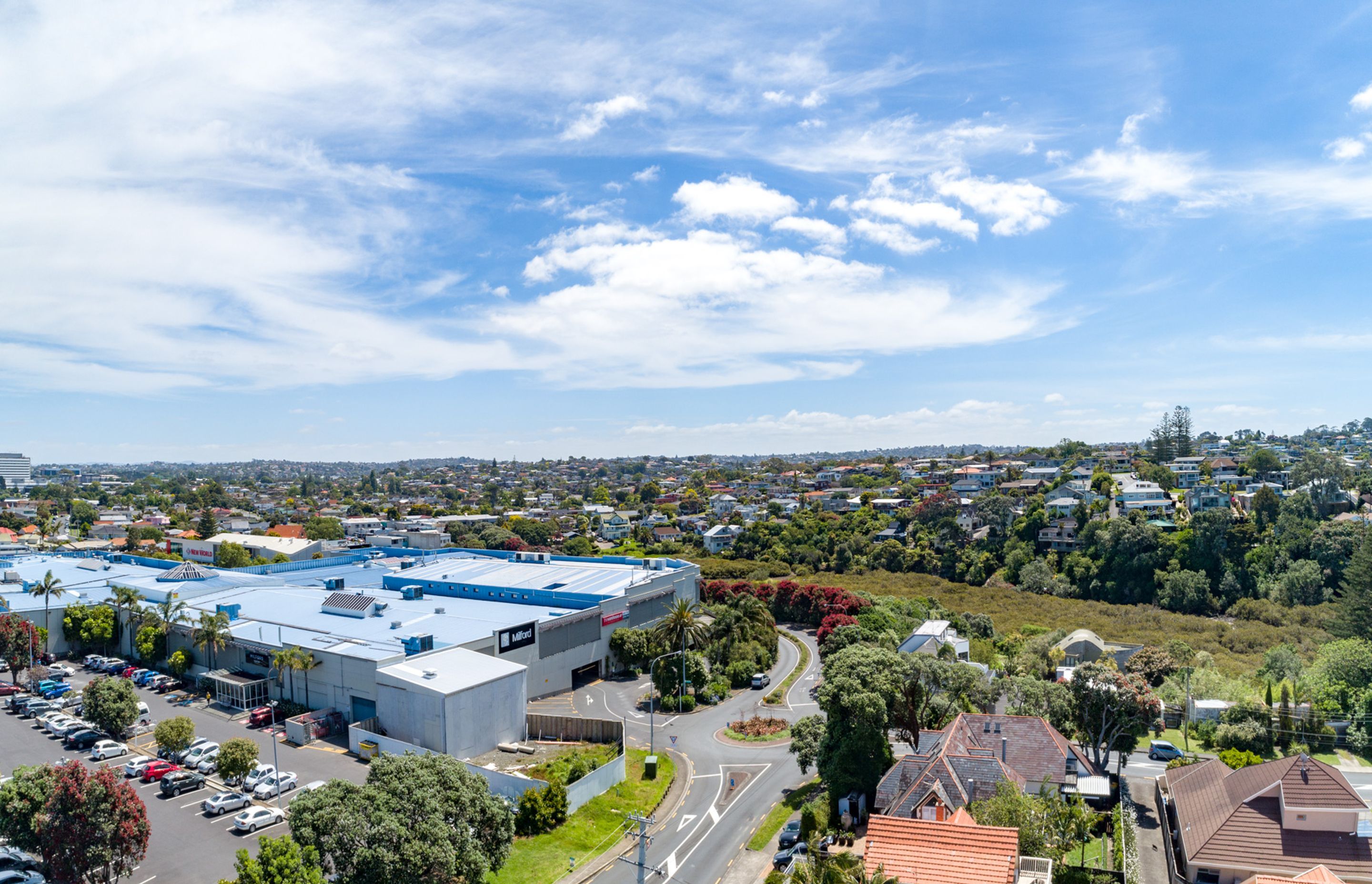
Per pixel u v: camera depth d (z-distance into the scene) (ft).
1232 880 160.04
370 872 139.23
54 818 149.38
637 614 388.16
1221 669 334.24
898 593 513.04
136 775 219.82
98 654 353.51
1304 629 386.11
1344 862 154.51
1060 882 157.58
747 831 201.05
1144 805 208.33
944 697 239.09
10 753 239.30
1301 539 442.50
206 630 299.99
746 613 397.39
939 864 130.82
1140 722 214.28
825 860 142.31
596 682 347.15
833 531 653.30
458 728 234.58
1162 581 457.27
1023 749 203.92
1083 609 456.86
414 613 342.64
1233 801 171.53
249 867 132.26
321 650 274.98
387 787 151.23
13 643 302.86
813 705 311.06
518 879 172.65
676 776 239.91
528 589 376.27
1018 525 562.66
